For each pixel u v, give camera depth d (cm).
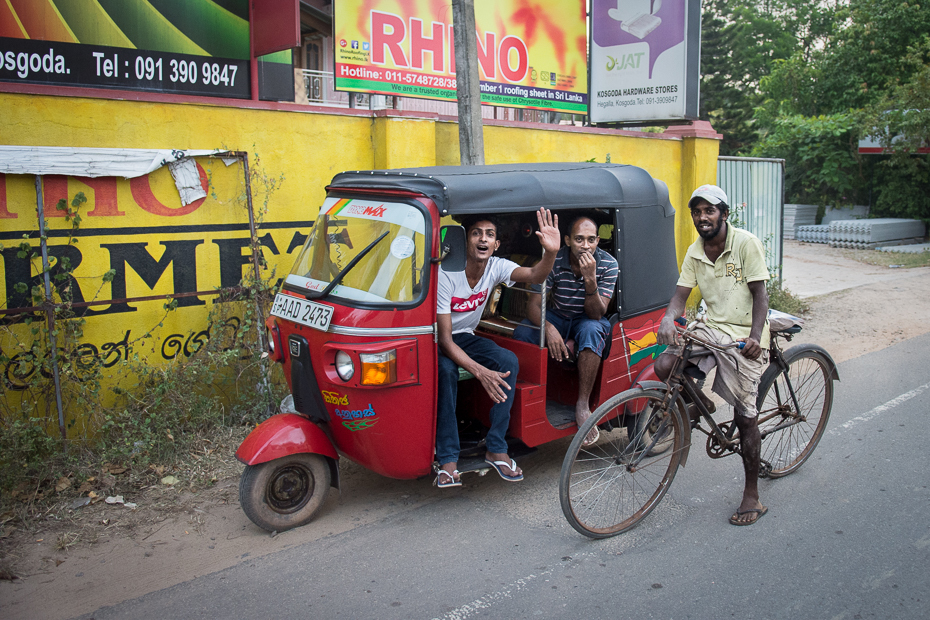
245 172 549
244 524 402
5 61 498
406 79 722
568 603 321
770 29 3788
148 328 523
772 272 1096
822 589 329
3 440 424
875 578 338
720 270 387
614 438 440
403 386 374
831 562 353
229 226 555
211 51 585
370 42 692
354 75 687
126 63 545
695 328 388
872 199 2153
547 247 394
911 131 1875
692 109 861
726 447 409
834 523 393
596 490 388
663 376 398
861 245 1794
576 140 799
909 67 2167
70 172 475
